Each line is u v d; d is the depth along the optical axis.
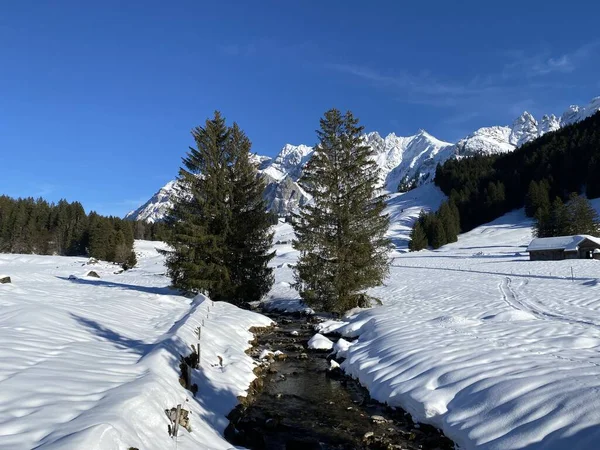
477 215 111.38
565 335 10.77
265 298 25.39
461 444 6.34
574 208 71.00
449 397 7.54
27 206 102.06
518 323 12.80
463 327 12.55
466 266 46.22
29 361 6.77
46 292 17.53
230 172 21.27
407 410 7.99
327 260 18.64
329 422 7.94
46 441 4.26
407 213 133.25
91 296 17.67
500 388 6.97
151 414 5.50
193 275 19.55
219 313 16.50
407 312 16.70
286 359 12.80
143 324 12.80
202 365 9.46
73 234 96.19
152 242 115.69
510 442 5.64
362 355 11.53
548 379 6.97
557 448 5.12
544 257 52.19
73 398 5.55
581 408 5.67
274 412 8.41
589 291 20.31
